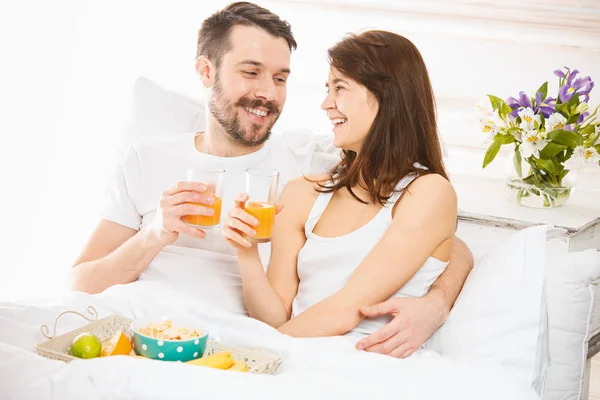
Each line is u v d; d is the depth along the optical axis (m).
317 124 2.85
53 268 3.17
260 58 1.99
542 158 2.13
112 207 2.08
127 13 3.06
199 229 1.73
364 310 1.70
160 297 1.71
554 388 1.78
